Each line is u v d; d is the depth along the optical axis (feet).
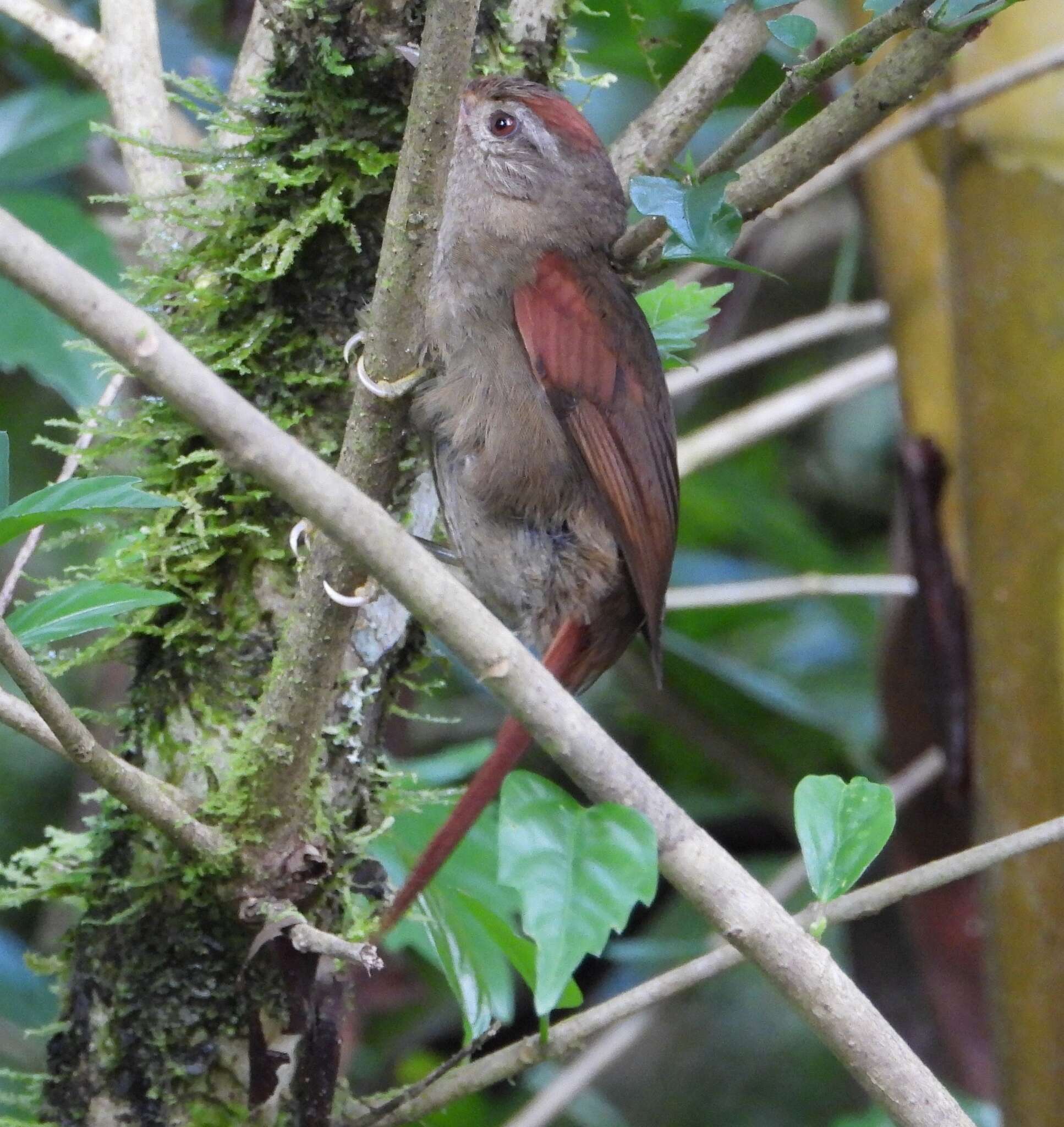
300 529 16.44
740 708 33.32
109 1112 16.44
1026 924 22.94
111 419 18.83
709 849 13.62
